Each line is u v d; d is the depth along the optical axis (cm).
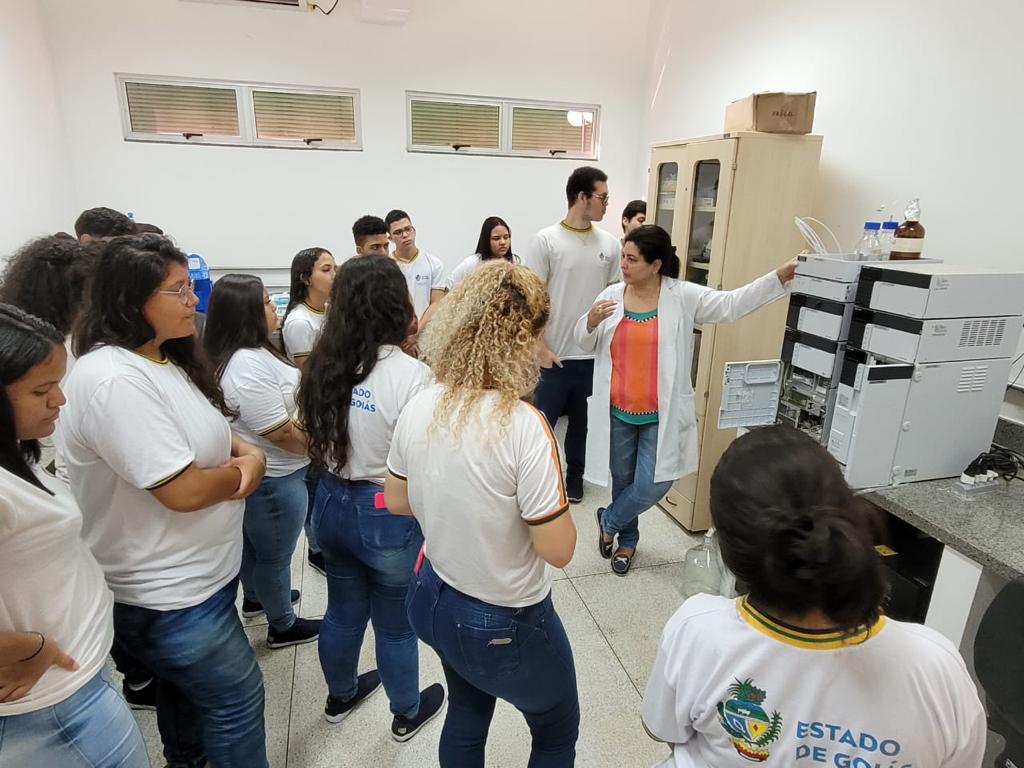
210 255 402
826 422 180
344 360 133
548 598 116
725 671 70
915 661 64
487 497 101
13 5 310
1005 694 107
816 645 65
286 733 174
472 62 412
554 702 120
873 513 64
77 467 112
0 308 88
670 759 84
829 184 282
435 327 109
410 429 108
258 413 167
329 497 146
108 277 110
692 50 382
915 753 65
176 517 117
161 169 380
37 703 87
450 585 110
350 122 407
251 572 209
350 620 162
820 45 283
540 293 107
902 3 241
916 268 167
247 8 369
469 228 445
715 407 272
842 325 175
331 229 418
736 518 65
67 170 362
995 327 165
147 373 111
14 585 85
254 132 390
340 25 385
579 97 438
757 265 263
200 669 122
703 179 278
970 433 175
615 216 466
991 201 214
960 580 148
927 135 235
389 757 167
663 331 227
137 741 102
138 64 362
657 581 250
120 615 117
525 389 104
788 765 68
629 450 246
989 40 210
